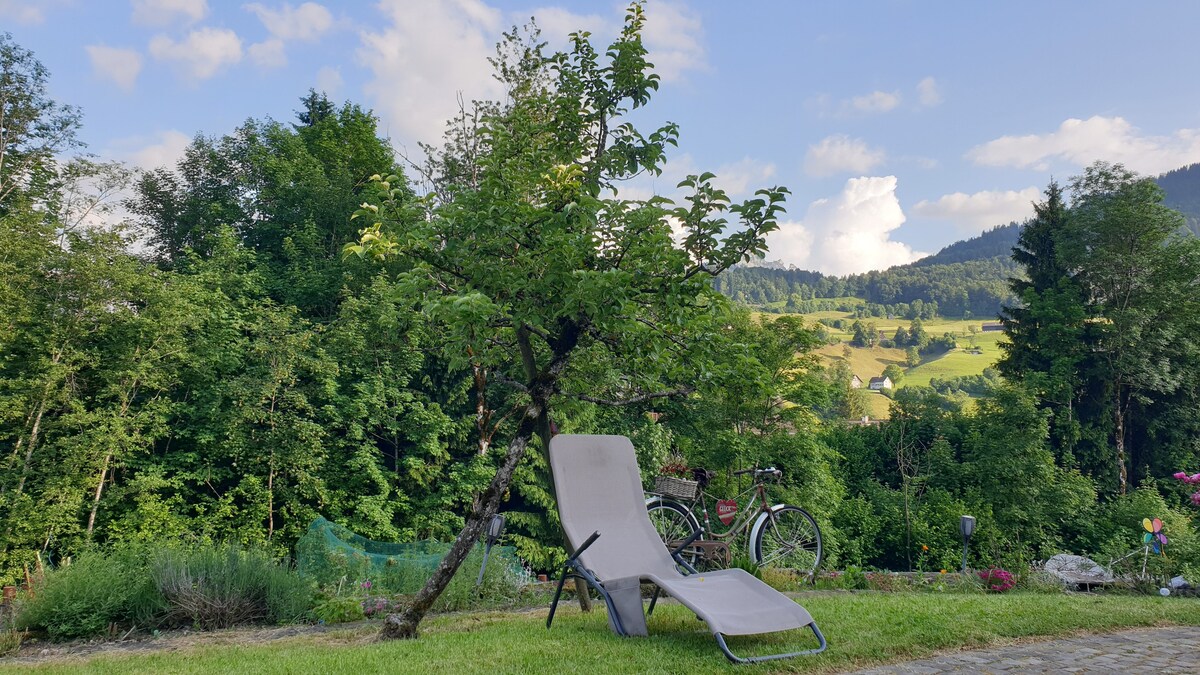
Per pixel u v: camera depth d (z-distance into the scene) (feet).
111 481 45.68
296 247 62.54
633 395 24.07
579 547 16.99
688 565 18.21
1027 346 108.06
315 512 47.65
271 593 24.27
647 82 22.17
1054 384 95.35
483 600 26.58
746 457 53.83
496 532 22.39
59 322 43.88
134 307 47.42
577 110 22.85
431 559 30.68
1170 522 71.41
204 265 54.24
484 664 13.61
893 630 16.66
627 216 18.88
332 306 59.16
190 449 49.14
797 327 56.80
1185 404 99.76
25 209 46.91
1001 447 79.05
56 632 21.94
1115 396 100.78
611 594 16.61
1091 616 19.15
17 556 39.14
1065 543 77.66
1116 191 107.14
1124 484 94.22
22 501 39.78
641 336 20.42
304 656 15.31
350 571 28.94
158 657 17.25
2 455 42.32
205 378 49.16
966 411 98.63
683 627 17.30
